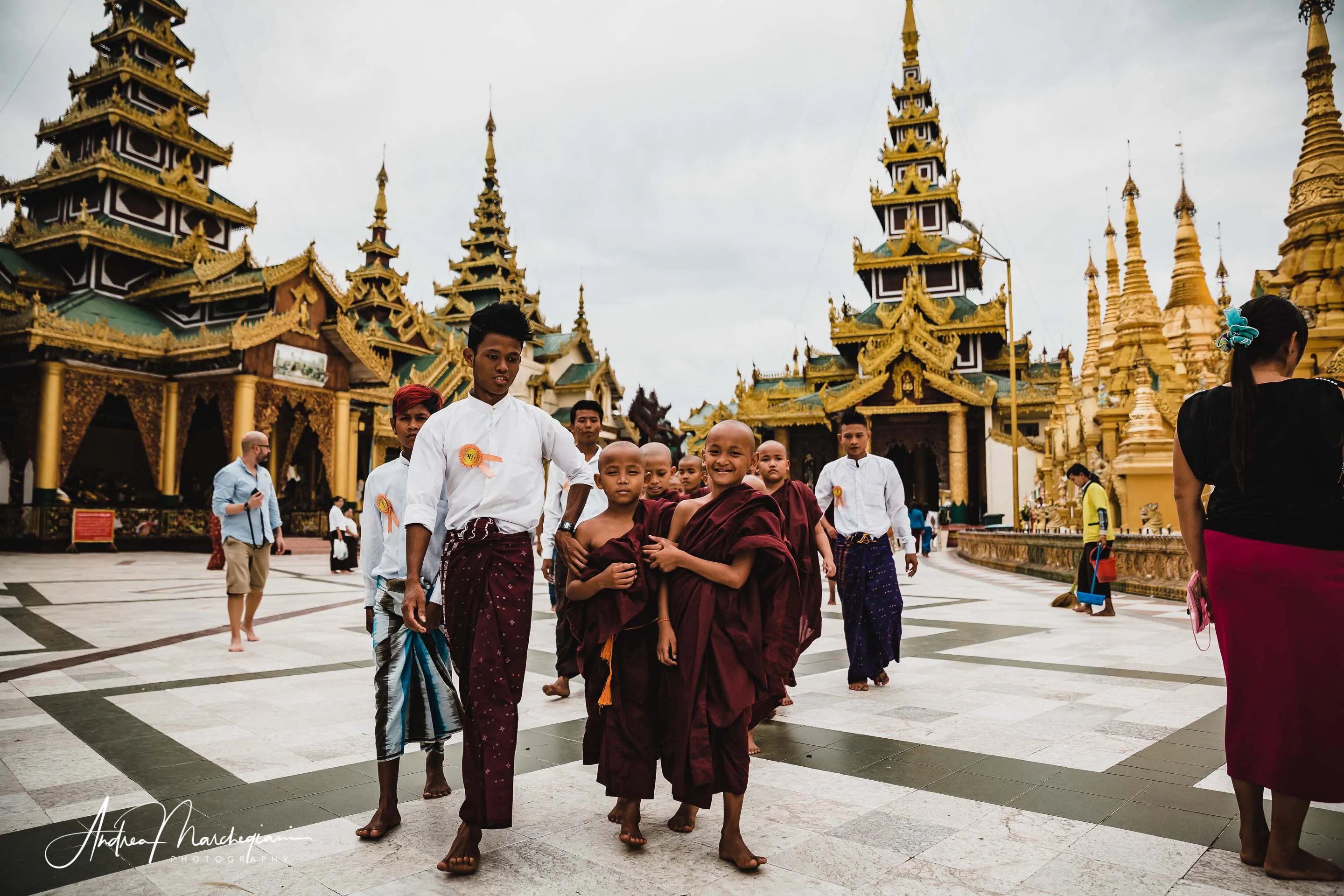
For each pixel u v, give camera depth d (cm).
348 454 2970
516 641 307
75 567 1867
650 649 321
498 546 313
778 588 322
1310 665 275
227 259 2914
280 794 365
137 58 3388
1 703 537
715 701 301
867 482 620
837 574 609
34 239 2992
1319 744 269
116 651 746
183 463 3216
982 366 4803
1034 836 312
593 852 304
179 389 2780
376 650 342
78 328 2495
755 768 404
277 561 2319
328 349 2897
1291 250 1619
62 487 2728
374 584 357
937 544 3438
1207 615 327
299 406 3048
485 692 297
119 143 3222
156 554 2441
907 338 4147
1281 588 282
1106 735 454
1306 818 333
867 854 297
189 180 3322
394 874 282
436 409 391
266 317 2630
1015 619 984
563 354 5722
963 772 392
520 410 338
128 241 3011
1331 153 1573
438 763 365
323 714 508
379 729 326
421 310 4266
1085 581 1030
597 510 601
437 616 347
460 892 268
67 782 377
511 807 297
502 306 335
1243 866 285
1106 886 268
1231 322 301
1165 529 1606
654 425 3638
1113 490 1952
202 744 441
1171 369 2339
